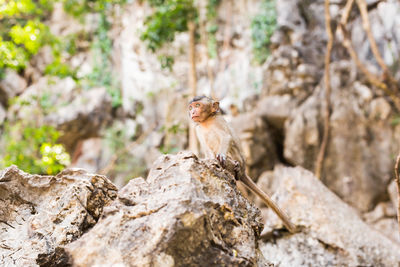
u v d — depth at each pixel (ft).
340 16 48.03
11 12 27.58
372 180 42.37
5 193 12.85
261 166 45.19
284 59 46.65
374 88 44.19
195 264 9.72
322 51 47.85
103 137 47.78
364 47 46.62
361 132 43.32
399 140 42.60
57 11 50.11
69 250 10.37
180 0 38.68
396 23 45.44
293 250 20.36
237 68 48.91
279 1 49.01
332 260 19.83
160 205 10.02
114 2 50.62
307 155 43.73
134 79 50.49
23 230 12.33
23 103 42.01
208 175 11.09
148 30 38.81
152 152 47.44
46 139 36.65
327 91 39.78
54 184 13.07
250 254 10.46
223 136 15.07
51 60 48.80
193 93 37.40
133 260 9.52
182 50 50.62
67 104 47.01
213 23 50.78
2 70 47.16
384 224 40.83
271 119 45.75
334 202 22.94
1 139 44.52
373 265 19.90
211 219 10.18
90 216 11.94
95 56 50.34
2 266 11.27
